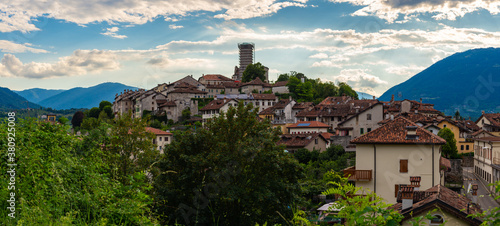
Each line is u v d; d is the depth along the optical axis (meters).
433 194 16.97
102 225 7.74
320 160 61.25
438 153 28.67
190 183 22.11
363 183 29.42
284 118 111.19
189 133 23.89
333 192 7.03
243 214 21.62
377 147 29.33
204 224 20.50
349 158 60.38
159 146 75.44
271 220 21.30
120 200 9.04
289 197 21.78
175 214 20.05
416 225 7.28
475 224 14.26
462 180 50.62
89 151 12.45
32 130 11.15
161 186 21.78
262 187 21.12
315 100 143.75
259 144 22.47
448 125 71.75
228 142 23.02
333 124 97.94
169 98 126.25
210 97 131.00
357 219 6.71
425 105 99.44
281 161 22.03
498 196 7.42
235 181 21.31
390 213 6.70
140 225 8.82
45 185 8.14
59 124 12.86
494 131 83.19
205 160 21.44
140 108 124.12
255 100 126.88
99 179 9.77
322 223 13.70
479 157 57.94
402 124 30.52
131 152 25.75
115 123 26.11
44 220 7.22
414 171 28.80
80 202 8.55
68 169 9.36
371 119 80.38
